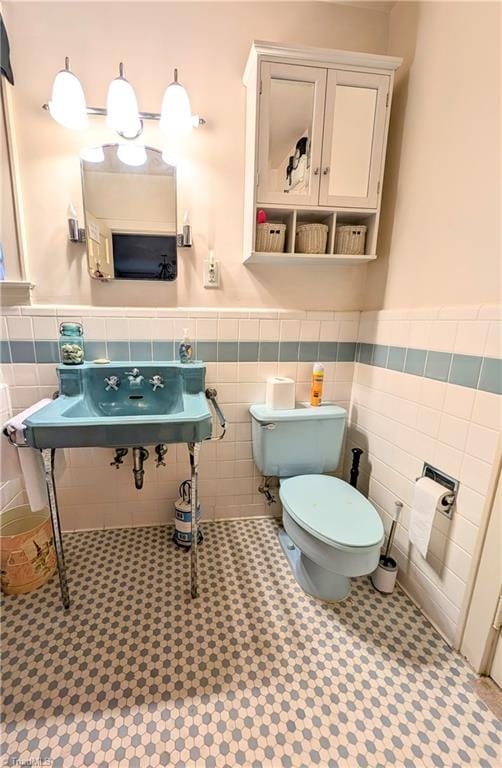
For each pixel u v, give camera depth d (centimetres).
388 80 132
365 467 170
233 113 146
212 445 175
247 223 147
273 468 160
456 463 114
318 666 112
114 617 127
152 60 137
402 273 142
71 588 139
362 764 88
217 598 137
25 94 132
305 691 104
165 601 134
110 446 107
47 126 135
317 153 134
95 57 134
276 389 159
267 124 130
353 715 98
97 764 87
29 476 126
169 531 176
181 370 145
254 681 107
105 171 141
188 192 149
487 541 104
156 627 124
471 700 103
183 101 129
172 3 134
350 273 170
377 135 136
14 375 148
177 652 115
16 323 145
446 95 116
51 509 119
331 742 92
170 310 156
